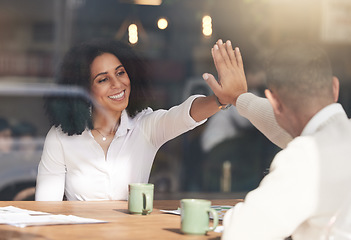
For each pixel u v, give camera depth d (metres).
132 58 2.85
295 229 1.41
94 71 2.77
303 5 7.04
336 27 7.10
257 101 2.17
